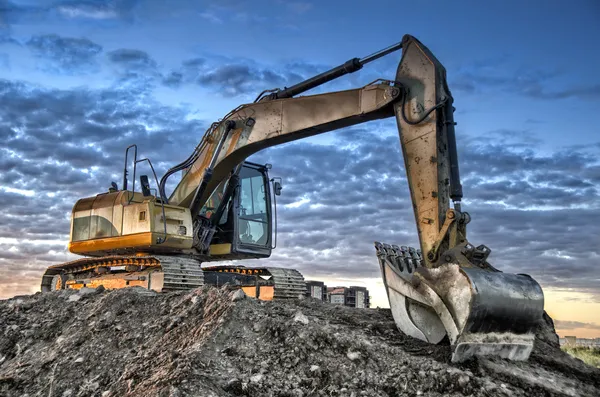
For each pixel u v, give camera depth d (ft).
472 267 27.76
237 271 47.32
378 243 32.50
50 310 36.78
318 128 36.70
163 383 23.72
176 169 44.96
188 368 24.53
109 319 33.04
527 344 28.43
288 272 43.93
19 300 38.60
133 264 44.96
